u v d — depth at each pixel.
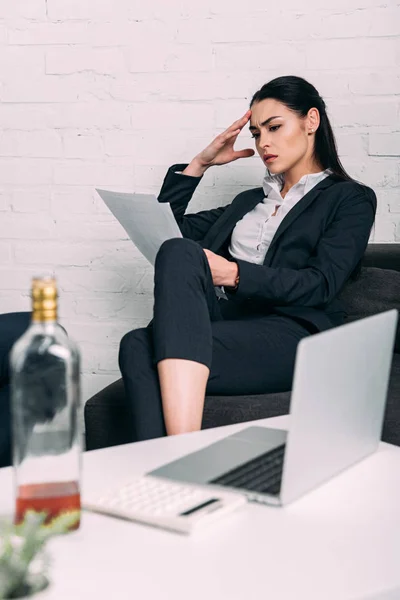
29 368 0.97
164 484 1.14
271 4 2.66
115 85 2.77
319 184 2.33
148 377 1.79
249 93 2.71
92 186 2.83
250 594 0.86
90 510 1.07
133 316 2.86
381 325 1.28
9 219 2.88
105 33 2.76
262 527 1.03
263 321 2.09
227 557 0.94
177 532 1.01
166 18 2.72
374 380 1.29
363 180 2.69
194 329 1.73
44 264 2.88
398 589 0.88
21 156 2.85
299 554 0.95
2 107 2.84
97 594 0.85
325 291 2.15
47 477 0.97
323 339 1.10
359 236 2.23
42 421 0.98
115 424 1.96
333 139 2.38
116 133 2.79
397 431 1.83
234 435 1.36
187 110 2.75
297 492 1.12
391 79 2.63
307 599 0.85
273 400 1.91
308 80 2.67
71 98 2.80
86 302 2.88
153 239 2.12
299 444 1.09
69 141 2.82
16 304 2.91
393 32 2.61
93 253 2.86
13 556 0.82
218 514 1.05
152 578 0.89
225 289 2.11
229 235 2.47
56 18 2.78
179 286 1.79
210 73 2.72
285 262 2.27
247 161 2.75
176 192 2.58
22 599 0.81
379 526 1.04
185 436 1.40
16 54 2.81
